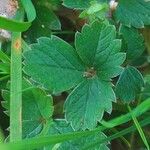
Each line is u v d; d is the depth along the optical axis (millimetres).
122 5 218
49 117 203
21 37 213
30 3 211
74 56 204
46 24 221
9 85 204
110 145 233
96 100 199
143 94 224
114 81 222
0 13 217
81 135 184
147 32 236
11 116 194
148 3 218
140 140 233
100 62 203
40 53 202
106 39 203
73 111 199
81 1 214
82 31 203
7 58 207
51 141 176
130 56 218
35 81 199
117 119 194
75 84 202
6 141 202
